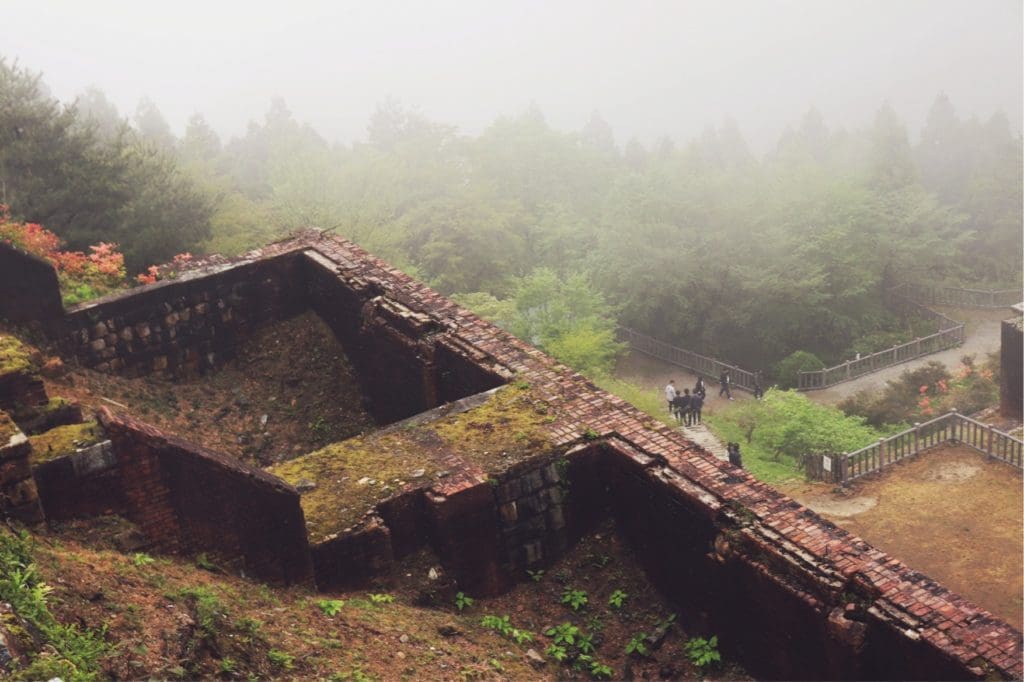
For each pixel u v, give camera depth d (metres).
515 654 11.51
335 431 18.28
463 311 17.11
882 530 22.02
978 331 51.09
